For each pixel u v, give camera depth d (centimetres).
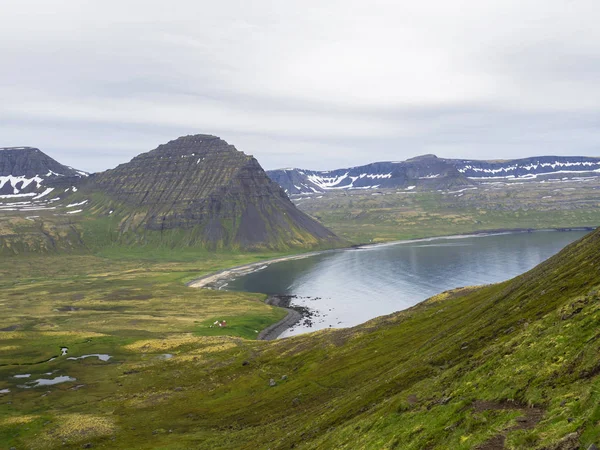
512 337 5053
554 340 3753
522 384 3366
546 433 2516
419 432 3581
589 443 2195
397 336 10162
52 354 14525
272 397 8894
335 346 11269
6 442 7962
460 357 5950
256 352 12975
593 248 7388
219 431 7731
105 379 12100
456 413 3506
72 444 7688
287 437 6078
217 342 15188
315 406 7506
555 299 6081
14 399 10581
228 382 10812
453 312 10231
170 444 7306
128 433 8119
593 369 2964
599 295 4216
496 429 2859
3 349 15050
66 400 10438
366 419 4909
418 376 6041
